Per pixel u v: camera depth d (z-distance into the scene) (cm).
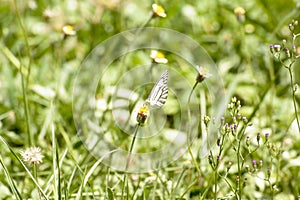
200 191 117
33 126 130
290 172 123
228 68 146
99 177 120
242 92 139
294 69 144
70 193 112
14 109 133
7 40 152
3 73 142
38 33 152
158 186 119
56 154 109
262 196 119
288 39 149
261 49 150
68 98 136
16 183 118
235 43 153
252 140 126
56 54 147
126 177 108
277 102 138
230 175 121
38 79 143
